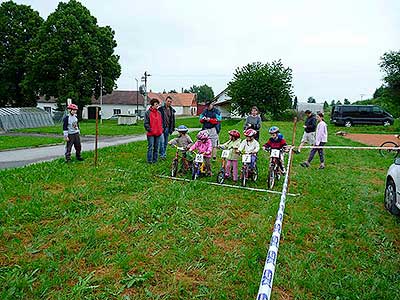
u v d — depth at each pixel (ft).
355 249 17.38
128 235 17.94
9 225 18.76
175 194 24.98
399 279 14.62
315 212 22.49
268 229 19.02
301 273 14.64
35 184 27.58
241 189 27.50
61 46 152.25
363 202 25.52
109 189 26.35
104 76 164.45
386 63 144.97
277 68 176.65
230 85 180.65
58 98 154.30
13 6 162.50
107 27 171.22
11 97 167.22
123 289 13.03
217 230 19.02
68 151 38.24
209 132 38.27
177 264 14.97
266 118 182.80
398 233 19.81
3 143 61.16
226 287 13.37
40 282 13.39
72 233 17.93
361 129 122.31
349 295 13.17
